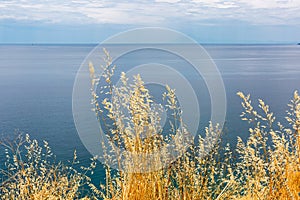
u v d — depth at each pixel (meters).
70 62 192.38
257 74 115.69
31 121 48.50
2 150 19.69
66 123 46.03
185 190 3.75
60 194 4.66
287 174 3.78
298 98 3.85
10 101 68.62
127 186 3.71
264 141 3.93
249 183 3.93
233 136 25.73
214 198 4.07
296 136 3.89
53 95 76.25
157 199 3.65
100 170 15.45
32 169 4.76
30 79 110.62
